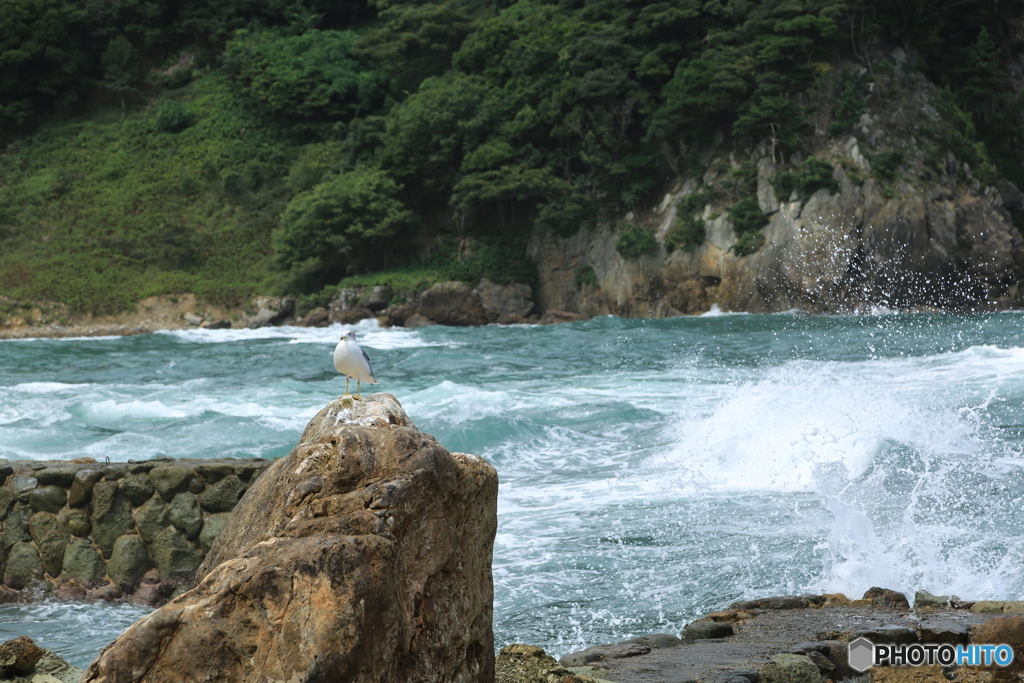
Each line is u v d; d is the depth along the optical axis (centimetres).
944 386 1552
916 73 5509
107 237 6500
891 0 5466
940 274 5066
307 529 289
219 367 2777
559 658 525
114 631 662
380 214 5909
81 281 6000
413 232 6178
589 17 6150
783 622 536
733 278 5122
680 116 5453
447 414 1503
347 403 380
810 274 4988
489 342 3562
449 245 6153
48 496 779
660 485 1002
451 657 310
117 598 749
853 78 5347
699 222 5262
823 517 824
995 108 5925
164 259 6322
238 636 264
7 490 788
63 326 5675
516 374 2288
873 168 5050
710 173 5466
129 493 772
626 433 1350
